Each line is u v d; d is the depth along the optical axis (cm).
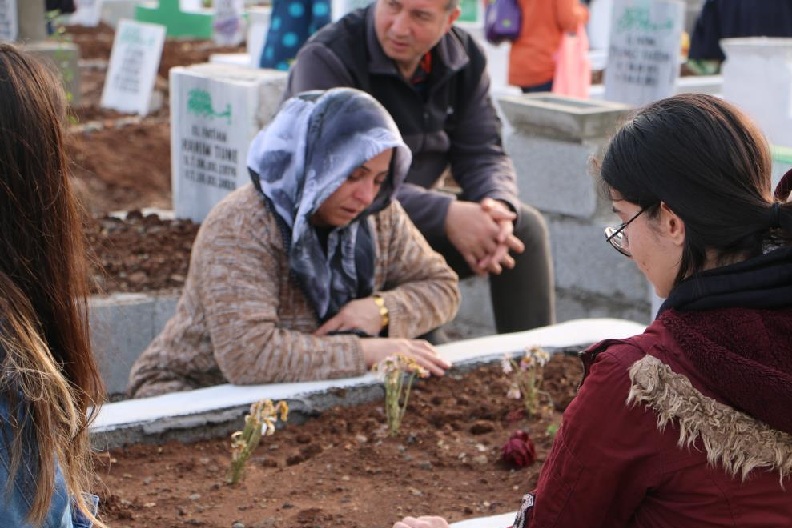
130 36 1794
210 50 2464
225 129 1012
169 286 892
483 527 475
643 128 324
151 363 654
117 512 500
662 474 315
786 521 312
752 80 1143
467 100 838
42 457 269
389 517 505
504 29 1473
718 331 314
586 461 323
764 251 321
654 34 1379
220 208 632
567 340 723
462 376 675
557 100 1083
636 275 993
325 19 1270
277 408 553
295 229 612
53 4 2159
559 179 1028
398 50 768
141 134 1577
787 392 300
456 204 772
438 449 582
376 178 620
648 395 313
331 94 614
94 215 1082
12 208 277
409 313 666
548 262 839
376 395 638
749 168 316
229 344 614
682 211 316
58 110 284
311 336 630
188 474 554
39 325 284
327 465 563
